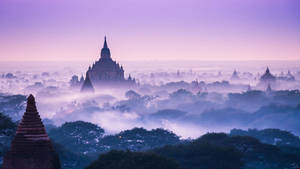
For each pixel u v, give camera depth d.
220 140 135.25
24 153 54.47
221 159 113.69
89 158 142.75
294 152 132.75
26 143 54.69
